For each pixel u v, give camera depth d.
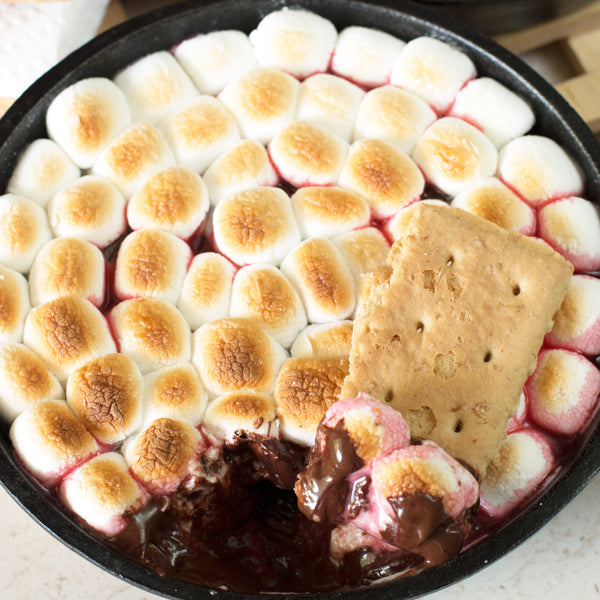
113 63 0.41
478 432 0.33
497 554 0.33
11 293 0.36
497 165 0.40
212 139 0.39
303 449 0.35
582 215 0.39
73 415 0.35
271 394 0.35
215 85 0.42
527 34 0.50
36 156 0.39
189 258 0.37
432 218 0.35
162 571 0.34
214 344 0.35
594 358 0.38
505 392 0.33
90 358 0.35
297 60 0.41
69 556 0.40
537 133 0.42
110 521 0.33
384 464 0.30
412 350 0.34
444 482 0.30
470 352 0.33
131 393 0.34
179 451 0.34
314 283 0.36
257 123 0.40
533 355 0.34
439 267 0.34
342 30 0.43
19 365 0.35
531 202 0.39
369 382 0.33
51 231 0.38
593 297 0.37
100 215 0.38
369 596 0.32
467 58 0.42
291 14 0.42
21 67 0.47
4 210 0.37
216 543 0.36
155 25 0.41
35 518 0.33
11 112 0.39
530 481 0.35
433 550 0.31
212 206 0.39
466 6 0.47
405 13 0.42
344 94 0.40
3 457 0.34
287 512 0.37
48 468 0.34
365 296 0.36
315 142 0.39
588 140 0.40
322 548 0.36
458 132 0.40
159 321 0.35
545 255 0.34
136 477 0.34
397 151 0.39
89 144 0.39
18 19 0.47
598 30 0.50
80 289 0.36
